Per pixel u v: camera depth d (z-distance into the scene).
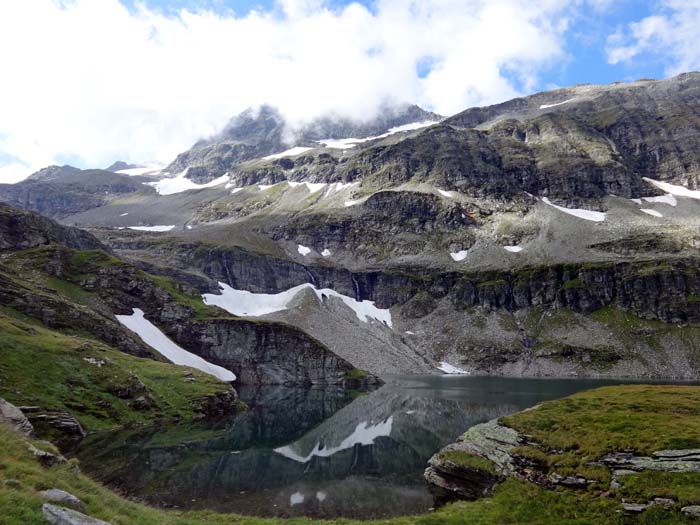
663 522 32.78
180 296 182.88
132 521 27.50
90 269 157.00
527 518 37.62
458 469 50.53
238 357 171.50
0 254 146.25
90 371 80.50
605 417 50.28
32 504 21.00
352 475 57.22
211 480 52.19
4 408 40.47
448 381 190.62
